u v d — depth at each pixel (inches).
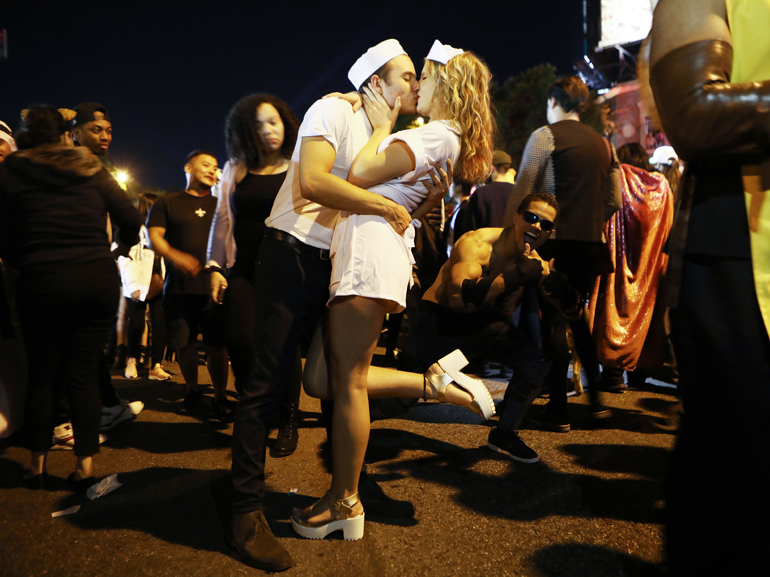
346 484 68.9
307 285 68.7
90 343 86.3
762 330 35.6
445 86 67.4
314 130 62.9
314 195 62.4
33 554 66.1
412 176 64.6
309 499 82.0
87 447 85.4
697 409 38.8
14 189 81.4
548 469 93.5
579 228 111.5
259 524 65.8
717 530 38.5
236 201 103.4
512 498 82.2
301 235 68.7
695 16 35.9
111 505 80.4
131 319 180.4
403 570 62.6
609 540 69.4
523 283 88.7
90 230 85.0
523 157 115.6
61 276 82.0
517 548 67.5
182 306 135.0
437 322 97.6
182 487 87.1
